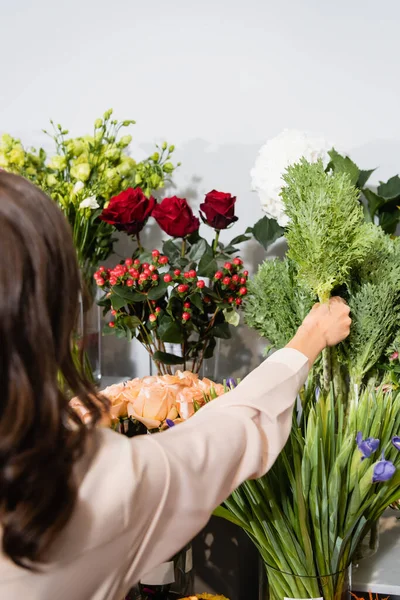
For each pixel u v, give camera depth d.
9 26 1.55
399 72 1.44
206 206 1.26
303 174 0.97
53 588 0.55
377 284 1.11
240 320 1.52
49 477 0.53
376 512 0.97
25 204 0.53
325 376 1.08
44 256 0.53
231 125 1.50
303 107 1.47
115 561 0.59
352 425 0.98
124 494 0.58
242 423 0.73
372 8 1.43
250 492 0.92
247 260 1.52
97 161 1.38
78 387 0.59
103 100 1.54
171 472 0.63
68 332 0.57
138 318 1.25
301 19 1.45
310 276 0.96
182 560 1.13
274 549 0.95
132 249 1.55
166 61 1.50
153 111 1.52
